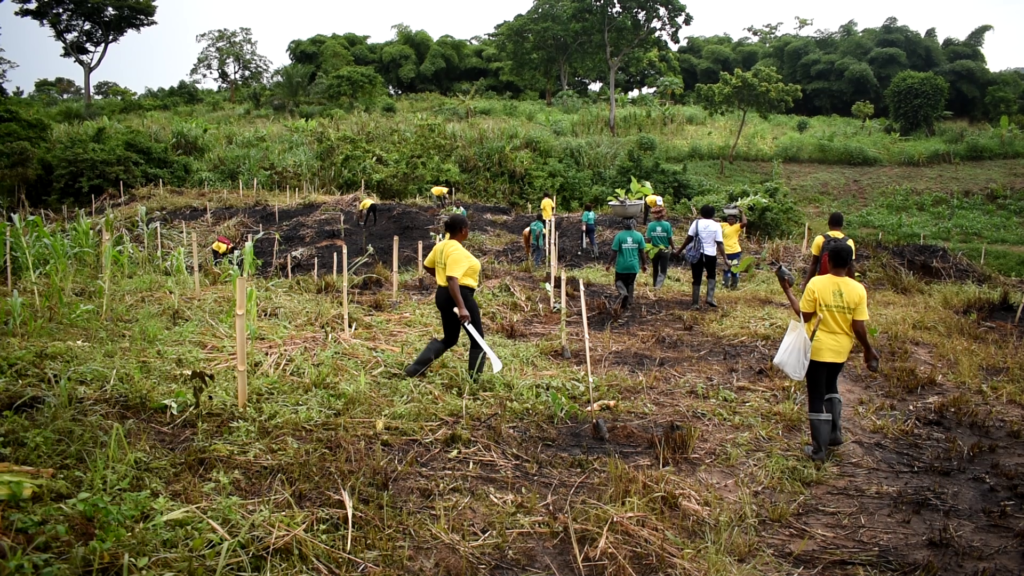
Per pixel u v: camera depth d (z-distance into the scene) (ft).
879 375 23.52
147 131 92.22
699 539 13.52
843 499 15.51
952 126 120.47
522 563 12.57
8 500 11.55
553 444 17.24
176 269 30.94
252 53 165.99
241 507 12.97
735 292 36.19
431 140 80.79
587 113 118.11
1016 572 12.93
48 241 24.04
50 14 135.33
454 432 16.71
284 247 45.83
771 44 188.24
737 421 18.92
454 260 19.25
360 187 73.92
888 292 38.52
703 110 121.60
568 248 49.32
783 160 100.73
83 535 11.30
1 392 15.75
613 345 25.79
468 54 192.03
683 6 106.93
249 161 80.89
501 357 22.88
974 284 41.19
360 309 27.81
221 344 21.67
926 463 17.38
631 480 15.19
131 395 16.66
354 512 13.20
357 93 137.49
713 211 32.01
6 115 81.10
